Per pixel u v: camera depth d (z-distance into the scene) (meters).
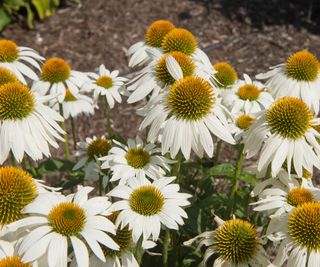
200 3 1.73
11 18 1.58
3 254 0.56
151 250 0.72
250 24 1.62
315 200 0.64
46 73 0.84
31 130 0.66
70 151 1.09
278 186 0.67
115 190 0.62
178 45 0.74
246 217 0.75
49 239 0.56
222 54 1.48
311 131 0.66
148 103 0.68
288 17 1.66
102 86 0.86
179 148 0.65
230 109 0.84
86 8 1.68
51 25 1.60
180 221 0.60
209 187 0.78
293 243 0.60
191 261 0.71
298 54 0.77
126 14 1.65
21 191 0.58
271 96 0.85
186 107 0.65
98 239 0.56
